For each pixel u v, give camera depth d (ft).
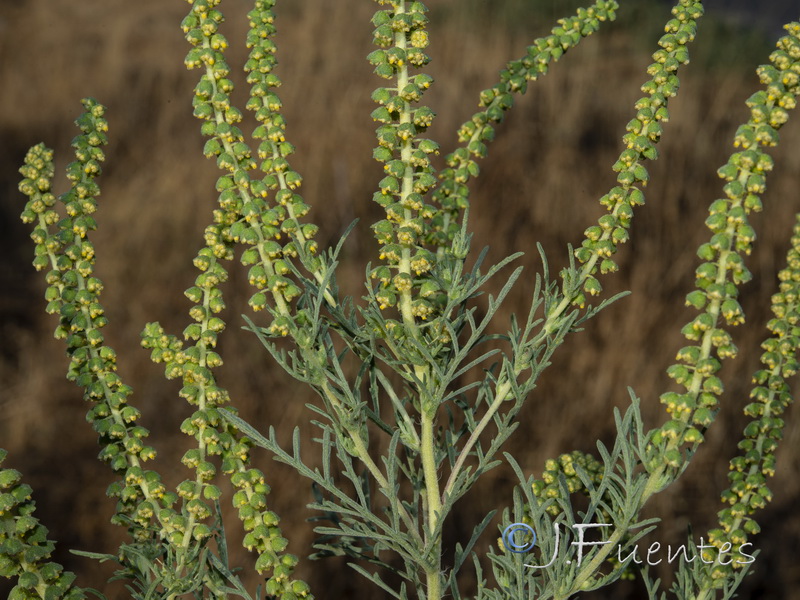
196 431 5.43
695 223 23.24
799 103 28.43
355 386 5.56
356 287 20.85
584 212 23.18
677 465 4.84
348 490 12.62
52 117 31.63
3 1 44.91
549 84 30.40
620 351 18.97
